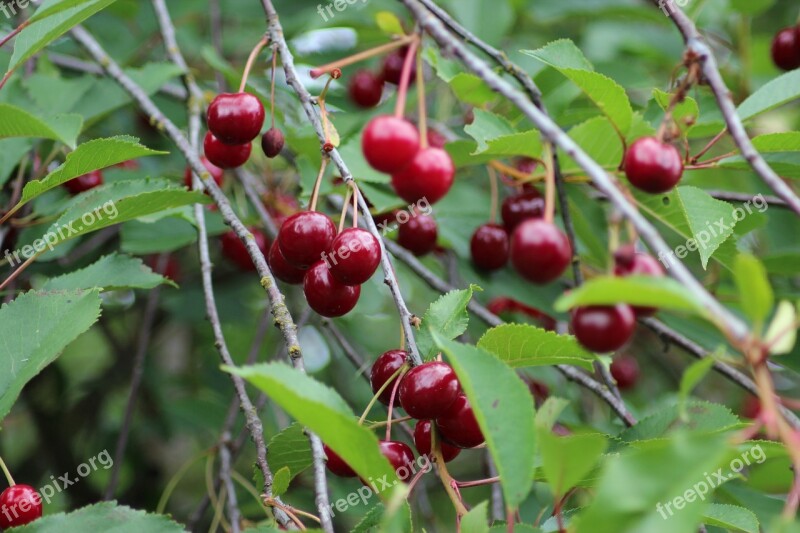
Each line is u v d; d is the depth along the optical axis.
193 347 1.13
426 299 1.09
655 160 0.56
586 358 0.61
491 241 0.76
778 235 0.87
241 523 0.72
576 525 0.52
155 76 0.77
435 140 0.81
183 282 0.99
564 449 0.52
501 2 0.85
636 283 0.49
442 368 0.57
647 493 0.50
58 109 0.76
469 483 0.57
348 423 0.53
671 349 1.08
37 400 1.03
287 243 0.60
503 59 0.66
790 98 0.67
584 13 0.89
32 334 0.63
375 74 0.82
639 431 0.63
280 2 0.93
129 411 0.81
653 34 0.95
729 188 0.91
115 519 0.58
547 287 0.77
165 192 0.65
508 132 0.72
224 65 0.79
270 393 0.53
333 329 0.77
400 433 0.87
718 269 0.80
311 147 0.76
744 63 0.86
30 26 0.64
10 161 0.74
